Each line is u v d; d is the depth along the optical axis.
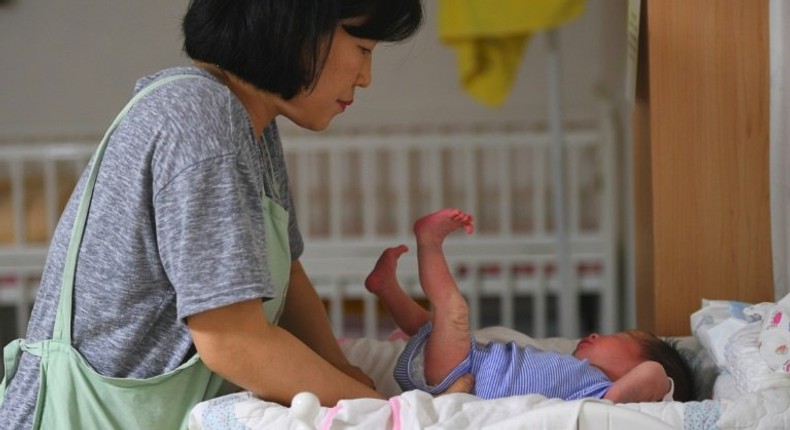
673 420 1.42
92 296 1.53
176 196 1.45
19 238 4.25
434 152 4.34
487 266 4.42
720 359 1.79
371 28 1.59
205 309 1.42
